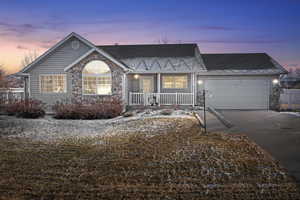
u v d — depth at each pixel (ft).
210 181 13.57
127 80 55.21
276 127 30.68
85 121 39.65
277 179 13.58
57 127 33.55
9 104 47.52
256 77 55.57
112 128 32.55
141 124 34.47
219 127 30.99
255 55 63.77
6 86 52.06
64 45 52.21
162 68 54.95
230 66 58.23
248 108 56.08
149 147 21.53
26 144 23.24
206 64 60.64
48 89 52.54
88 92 50.14
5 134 28.40
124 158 18.26
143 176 14.51
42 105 49.19
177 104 53.62
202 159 17.53
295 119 38.17
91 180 13.97
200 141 23.18
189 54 60.90
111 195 12.03
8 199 11.70
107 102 46.37
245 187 12.67
